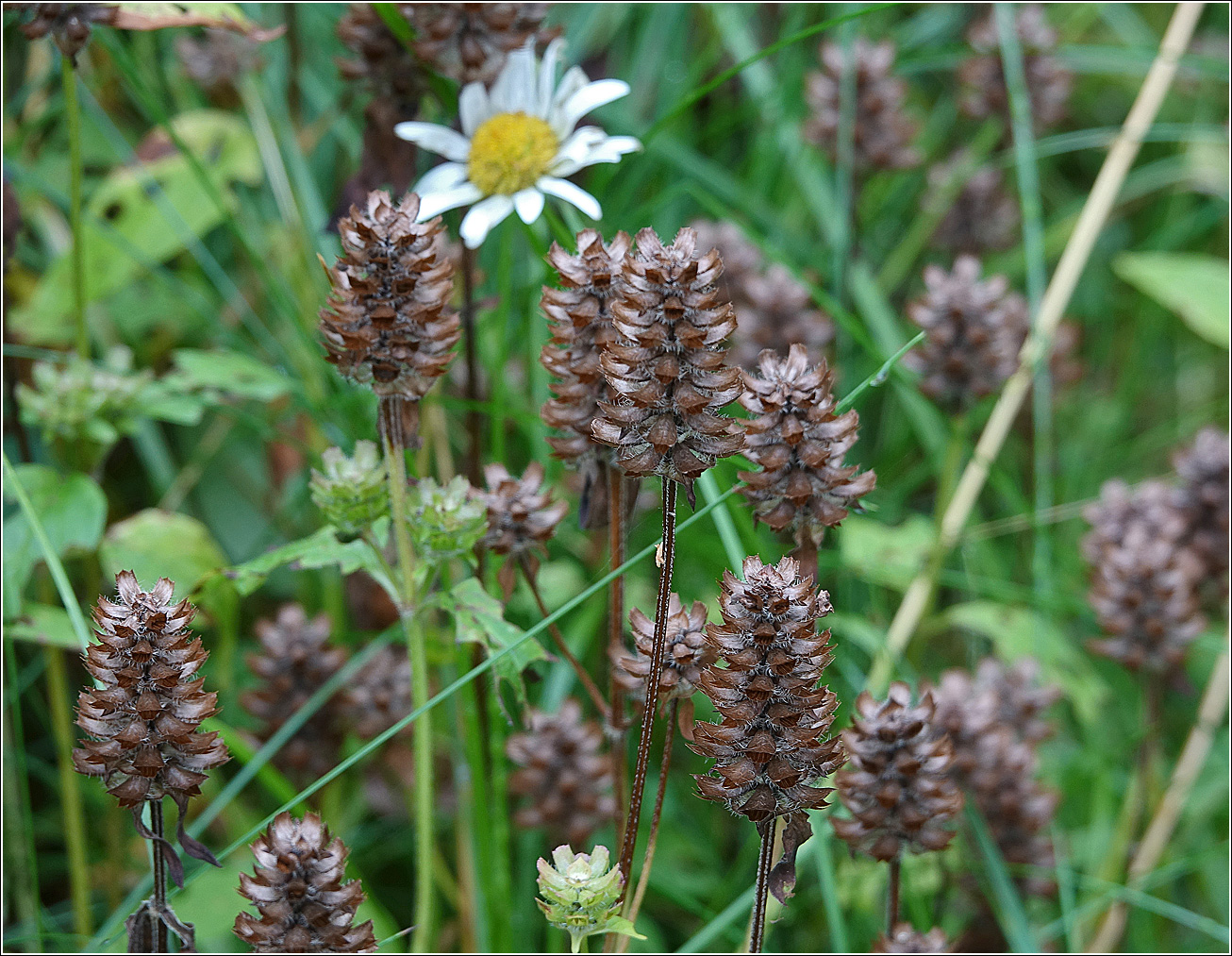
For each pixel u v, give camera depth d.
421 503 0.46
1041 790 0.54
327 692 0.53
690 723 0.45
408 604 0.47
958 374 0.57
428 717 0.47
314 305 0.64
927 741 0.46
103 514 0.53
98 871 0.58
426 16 0.51
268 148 0.63
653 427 0.42
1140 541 0.57
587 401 0.46
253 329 0.61
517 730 0.56
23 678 0.56
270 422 0.62
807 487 0.44
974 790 0.53
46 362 0.58
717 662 0.43
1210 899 0.59
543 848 0.56
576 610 0.59
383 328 0.44
